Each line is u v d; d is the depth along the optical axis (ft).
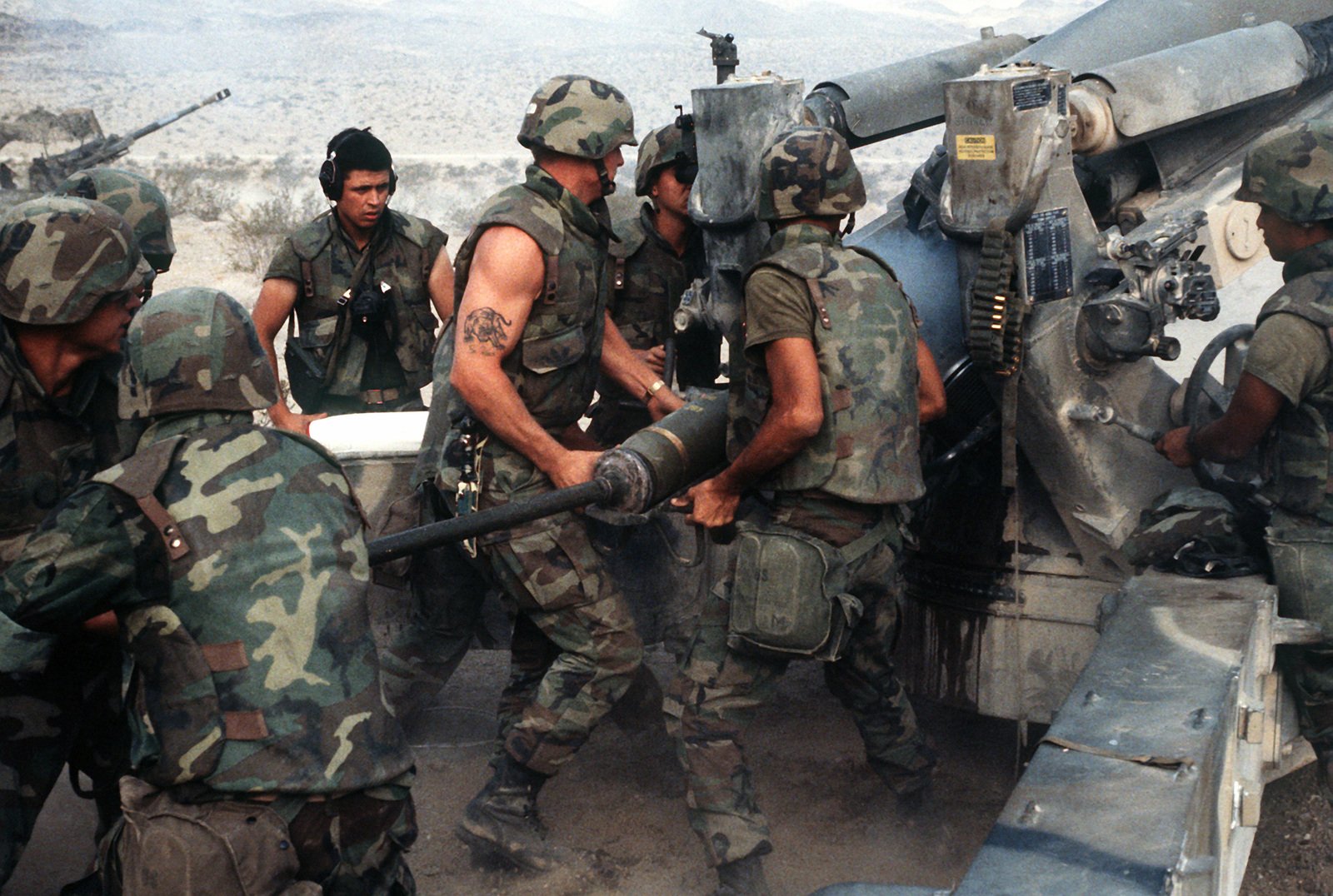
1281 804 11.76
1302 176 10.02
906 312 9.72
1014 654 11.50
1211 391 11.12
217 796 6.93
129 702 7.17
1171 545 10.24
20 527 8.57
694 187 11.00
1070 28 12.89
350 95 217.36
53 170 46.24
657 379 11.79
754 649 9.50
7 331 8.34
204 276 44.68
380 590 12.33
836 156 9.46
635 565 12.05
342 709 7.11
